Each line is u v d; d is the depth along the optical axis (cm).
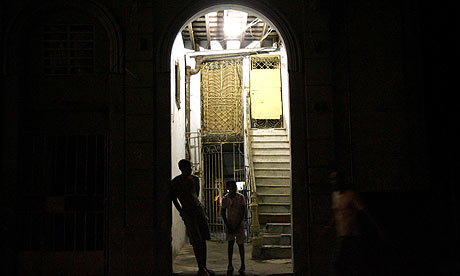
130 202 578
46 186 597
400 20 532
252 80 1232
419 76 492
